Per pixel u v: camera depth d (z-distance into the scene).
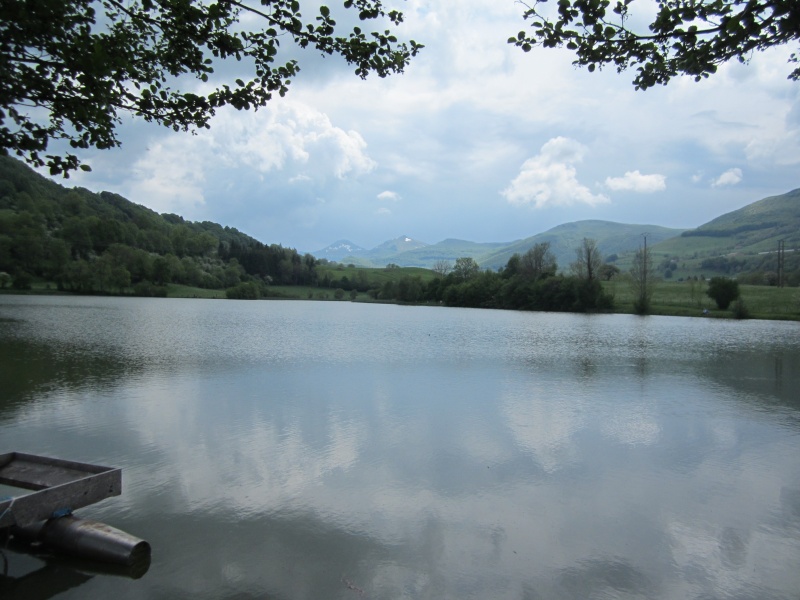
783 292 115.56
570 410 21.72
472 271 159.75
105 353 37.25
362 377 29.16
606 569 9.39
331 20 8.53
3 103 7.21
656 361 38.50
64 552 9.24
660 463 15.12
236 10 8.62
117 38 7.92
